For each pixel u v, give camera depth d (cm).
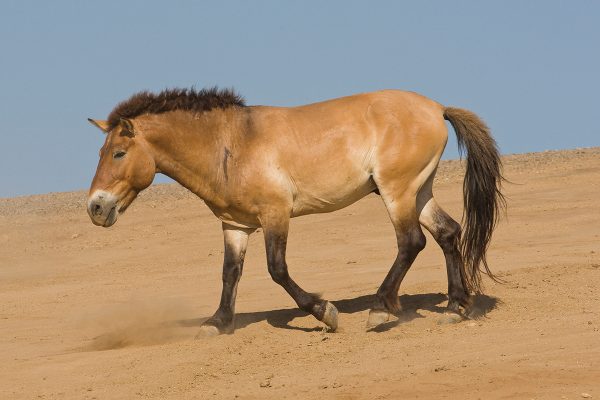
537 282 1723
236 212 1465
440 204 3200
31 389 1208
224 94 1462
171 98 1451
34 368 1331
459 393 1009
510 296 1600
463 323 1429
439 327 1410
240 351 1334
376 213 3197
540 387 1004
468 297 1470
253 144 1442
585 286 1661
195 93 1459
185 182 1469
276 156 1436
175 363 1280
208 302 1973
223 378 1198
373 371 1150
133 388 1173
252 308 1788
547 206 3048
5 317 1931
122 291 2238
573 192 3300
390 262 2373
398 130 1438
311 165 1438
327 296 1855
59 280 2500
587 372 1047
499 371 1075
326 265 2383
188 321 1677
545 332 1287
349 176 1445
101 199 1417
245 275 2328
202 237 3078
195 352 1339
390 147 1433
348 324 1493
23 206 4062
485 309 1518
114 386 1191
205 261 2681
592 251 2177
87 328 1734
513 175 3809
